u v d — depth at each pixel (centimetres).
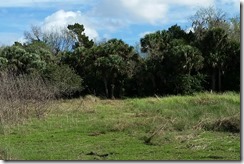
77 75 3862
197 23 4256
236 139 1314
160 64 3934
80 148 1232
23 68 3881
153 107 2328
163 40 4128
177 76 3806
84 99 3278
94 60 4128
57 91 2989
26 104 2000
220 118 1555
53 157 1095
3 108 1684
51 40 5653
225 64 3800
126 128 1570
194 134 1386
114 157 1091
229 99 2273
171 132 1430
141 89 4022
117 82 4056
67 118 1962
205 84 3875
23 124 1759
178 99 2552
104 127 1628
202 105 2147
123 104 2877
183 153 1127
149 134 1408
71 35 5444
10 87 1888
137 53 4159
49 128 1670
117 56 4000
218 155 1087
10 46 4169
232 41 3853
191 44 4088
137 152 1155
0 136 1479
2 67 3697
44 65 3831
